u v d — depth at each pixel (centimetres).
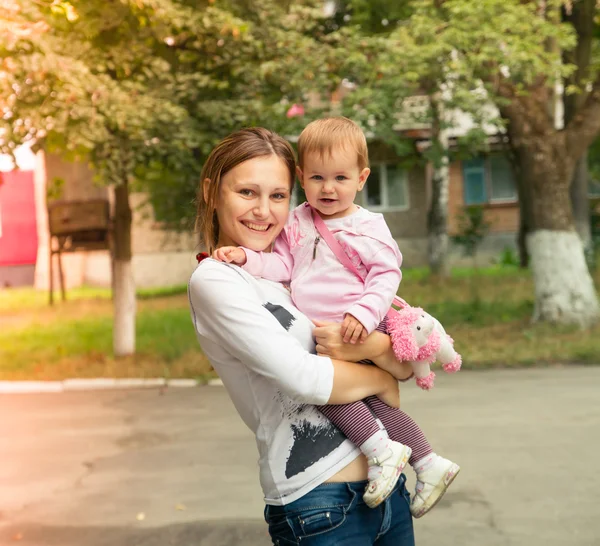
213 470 620
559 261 1275
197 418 820
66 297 2267
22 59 809
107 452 697
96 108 929
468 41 1085
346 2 1332
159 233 2512
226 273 218
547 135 1270
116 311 1223
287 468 213
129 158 1014
